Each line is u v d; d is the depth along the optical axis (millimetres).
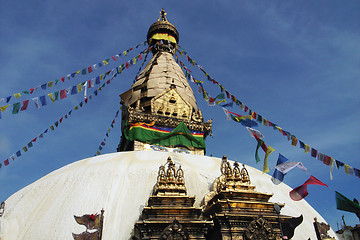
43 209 12938
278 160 12070
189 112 24062
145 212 11125
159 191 11852
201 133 22844
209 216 11977
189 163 15734
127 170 14492
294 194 11320
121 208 12625
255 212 11430
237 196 11758
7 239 12000
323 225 12258
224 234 10773
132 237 11633
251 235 10766
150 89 24891
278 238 11125
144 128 21641
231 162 17516
